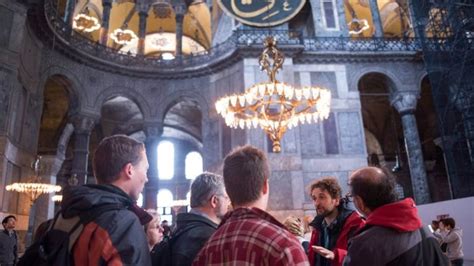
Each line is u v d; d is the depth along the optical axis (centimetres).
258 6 1573
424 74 1802
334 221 308
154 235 346
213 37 2012
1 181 1119
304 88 984
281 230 156
